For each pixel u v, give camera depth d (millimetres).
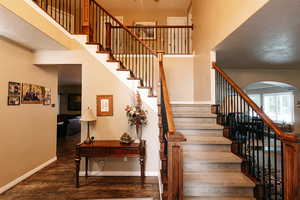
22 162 3016
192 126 3043
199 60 4258
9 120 2742
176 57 4902
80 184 2887
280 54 3604
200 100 4145
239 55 3693
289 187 1604
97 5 3555
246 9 2135
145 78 4059
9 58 2734
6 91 2684
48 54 3281
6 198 2457
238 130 2785
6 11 1868
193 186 2109
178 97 4824
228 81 2879
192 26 4980
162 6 6047
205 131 2994
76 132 8055
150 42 6148
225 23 2717
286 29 2396
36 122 3406
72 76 6363
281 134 1729
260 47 3156
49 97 3852
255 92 8367
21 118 3002
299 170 1545
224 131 2953
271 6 1815
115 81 3328
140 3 5887
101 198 2467
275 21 2162
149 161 3270
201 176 2283
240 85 5047
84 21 3389
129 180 3049
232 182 2131
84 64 3320
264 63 4410
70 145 5656
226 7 2688
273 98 7527
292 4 1774
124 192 2629
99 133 3301
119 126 3305
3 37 2607
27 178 3096
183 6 6043
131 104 3301
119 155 2881
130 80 3332
